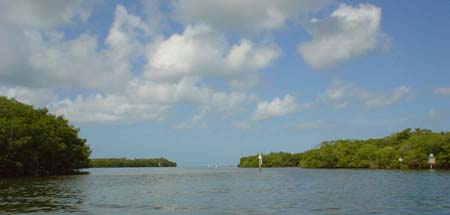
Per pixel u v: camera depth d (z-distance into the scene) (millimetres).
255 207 38750
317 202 42531
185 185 74312
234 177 113812
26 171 112938
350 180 84375
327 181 82625
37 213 34250
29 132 103750
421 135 179625
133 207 38938
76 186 67812
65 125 131250
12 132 96250
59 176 113062
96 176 117812
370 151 196750
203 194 53562
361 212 34875
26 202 42125
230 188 65688
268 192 56406
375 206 38750
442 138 161625
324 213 34438
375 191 55156
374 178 91250
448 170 145375
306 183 76938
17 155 99875
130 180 94438
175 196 50375
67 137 129750
